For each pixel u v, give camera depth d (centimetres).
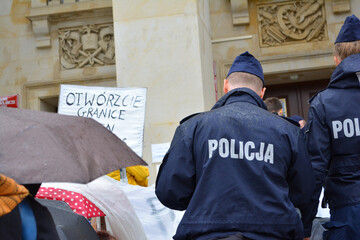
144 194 337
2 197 122
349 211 265
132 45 716
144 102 492
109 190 257
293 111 866
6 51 887
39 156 132
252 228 231
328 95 276
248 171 238
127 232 255
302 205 258
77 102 494
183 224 237
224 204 234
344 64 274
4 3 894
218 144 244
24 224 135
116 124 490
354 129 269
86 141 147
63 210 193
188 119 262
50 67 873
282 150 245
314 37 797
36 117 147
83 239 186
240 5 808
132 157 155
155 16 716
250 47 814
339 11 780
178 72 704
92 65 862
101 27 862
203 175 240
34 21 870
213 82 799
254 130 246
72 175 130
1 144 133
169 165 252
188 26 708
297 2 802
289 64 800
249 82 272
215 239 228
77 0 866
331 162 279
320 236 394
